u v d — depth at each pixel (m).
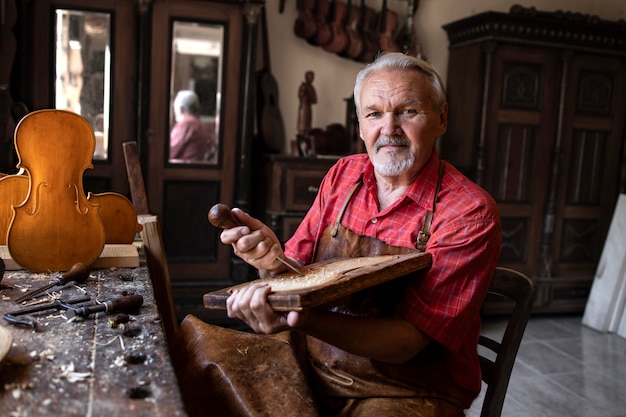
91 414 0.74
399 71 1.34
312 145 3.51
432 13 4.04
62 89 2.95
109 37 2.97
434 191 1.36
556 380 2.94
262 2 3.07
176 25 3.04
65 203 1.38
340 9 3.70
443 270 1.23
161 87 3.06
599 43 3.66
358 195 1.47
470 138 3.70
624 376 3.03
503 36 3.51
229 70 3.14
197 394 1.25
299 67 3.81
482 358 1.47
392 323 1.19
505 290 1.44
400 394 1.30
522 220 3.78
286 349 1.35
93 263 1.46
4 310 1.12
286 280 1.11
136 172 1.97
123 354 0.94
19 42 2.86
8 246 1.34
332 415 1.35
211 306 1.08
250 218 1.20
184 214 3.21
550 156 3.75
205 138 3.17
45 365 0.88
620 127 3.86
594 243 3.95
